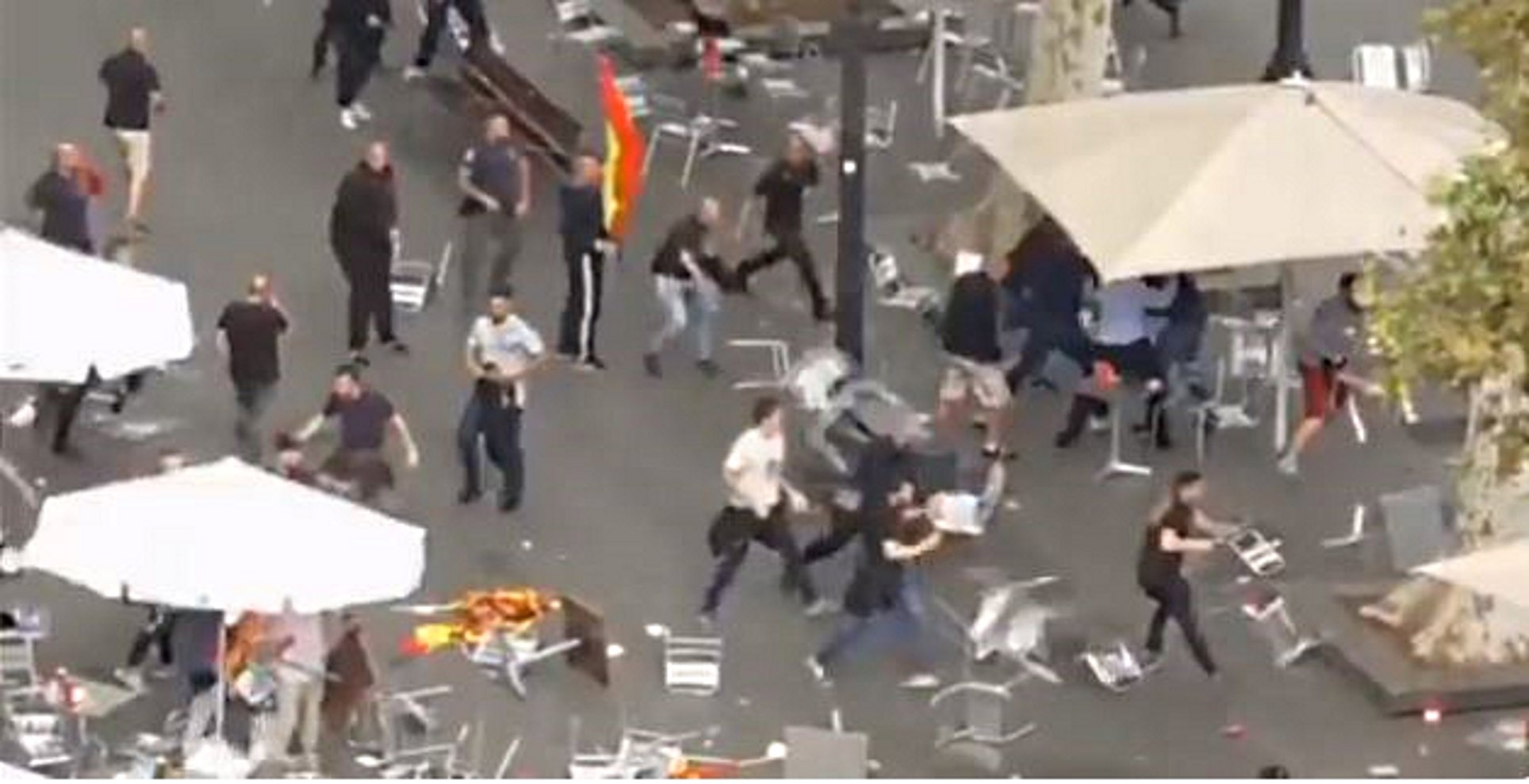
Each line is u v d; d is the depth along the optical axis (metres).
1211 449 87.06
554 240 93.88
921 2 103.88
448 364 88.44
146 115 92.69
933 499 79.50
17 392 85.00
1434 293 66.56
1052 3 92.88
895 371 89.44
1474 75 101.56
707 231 88.62
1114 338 86.12
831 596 79.75
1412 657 78.44
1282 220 81.81
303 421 85.25
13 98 99.31
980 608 78.06
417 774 72.25
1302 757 75.62
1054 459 86.31
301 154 97.62
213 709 72.06
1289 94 84.69
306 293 91.19
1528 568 67.69
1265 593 80.88
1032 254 86.81
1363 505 84.81
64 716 73.00
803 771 69.81
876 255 93.31
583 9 103.06
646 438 86.19
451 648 76.75
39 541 70.06
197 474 71.38
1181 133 83.88
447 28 99.44
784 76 102.12
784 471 82.12
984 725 75.38
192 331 82.31
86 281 77.50
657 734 74.81
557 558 81.00
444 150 97.94
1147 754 75.38
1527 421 70.06
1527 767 75.69
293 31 104.25
